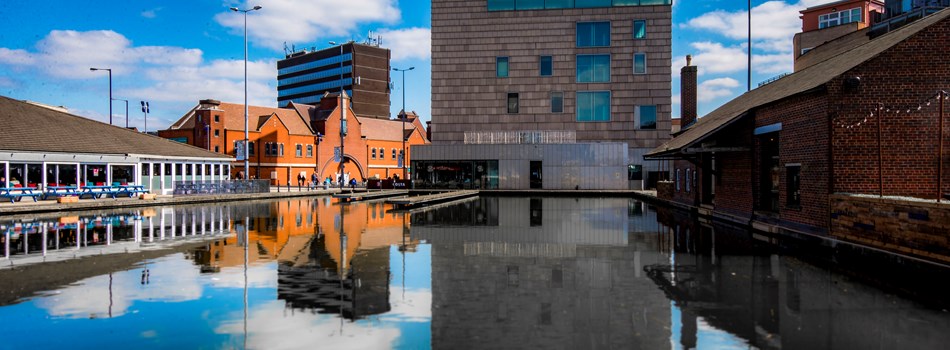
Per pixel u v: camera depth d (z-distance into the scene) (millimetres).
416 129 87688
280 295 8469
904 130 13945
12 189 27062
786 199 16156
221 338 6461
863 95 13906
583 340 6402
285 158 67562
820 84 13992
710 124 22656
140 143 37094
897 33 16609
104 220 20734
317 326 6922
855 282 9281
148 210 26266
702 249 13031
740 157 19562
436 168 46031
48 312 7484
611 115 45719
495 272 10281
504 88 46562
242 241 14531
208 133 62312
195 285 9141
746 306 7805
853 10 45219
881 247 11680
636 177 45625
